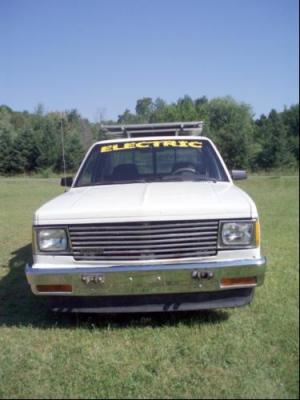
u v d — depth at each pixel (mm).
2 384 3014
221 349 3439
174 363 3250
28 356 3383
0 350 3469
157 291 3496
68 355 3393
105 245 3588
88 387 2980
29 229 4781
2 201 4504
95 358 3342
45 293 3580
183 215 3562
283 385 2979
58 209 3732
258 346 3486
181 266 3469
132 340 3617
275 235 7820
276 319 3984
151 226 3551
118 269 3477
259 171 31297
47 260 3650
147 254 3561
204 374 3107
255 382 3008
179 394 2891
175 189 4340
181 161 5172
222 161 5207
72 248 3621
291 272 5430
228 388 2945
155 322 3943
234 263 3510
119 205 3674
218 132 35344
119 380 3051
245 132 35219
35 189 4727
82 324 3932
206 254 3578
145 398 2854
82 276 3500
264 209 11625
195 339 3600
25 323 3969
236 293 3662
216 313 4113
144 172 5109
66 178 5121
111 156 5262
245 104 38719
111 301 3623
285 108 32656
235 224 3598
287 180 21312
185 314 4082
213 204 3650
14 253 4867
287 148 31484
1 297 4551
